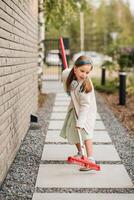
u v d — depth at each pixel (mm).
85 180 5164
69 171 5516
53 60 28484
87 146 5613
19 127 6535
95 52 40156
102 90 15594
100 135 7785
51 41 19703
